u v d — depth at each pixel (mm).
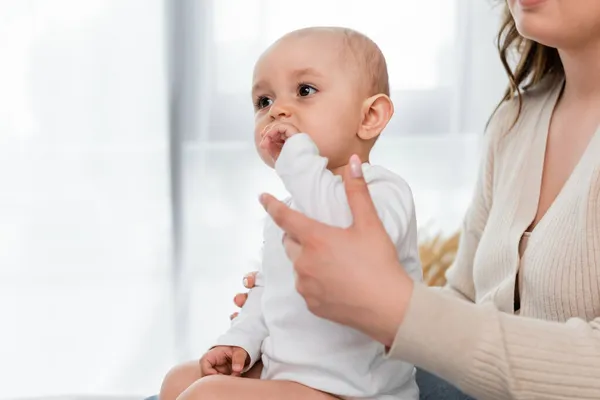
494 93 2463
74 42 2463
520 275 1085
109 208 2527
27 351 2551
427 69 2469
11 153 2490
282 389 920
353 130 1027
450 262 1896
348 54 1038
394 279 785
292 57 1026
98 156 2510
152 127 2500
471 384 799
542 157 1146
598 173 977
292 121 1005
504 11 1290
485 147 1301
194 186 2490
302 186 890
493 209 1193
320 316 820
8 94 2469
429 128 2494
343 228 815
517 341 800
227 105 2471
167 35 2447
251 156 2494
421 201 2512
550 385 794
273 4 2436
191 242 2508
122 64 2469
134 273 2549
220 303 2521
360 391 941
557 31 1034
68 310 2551
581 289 991
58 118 2486
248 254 2512
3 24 2445
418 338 780
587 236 980
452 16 2455
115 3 2451
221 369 1054
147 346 2561
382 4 2445
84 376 2561
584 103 1144
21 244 2527
